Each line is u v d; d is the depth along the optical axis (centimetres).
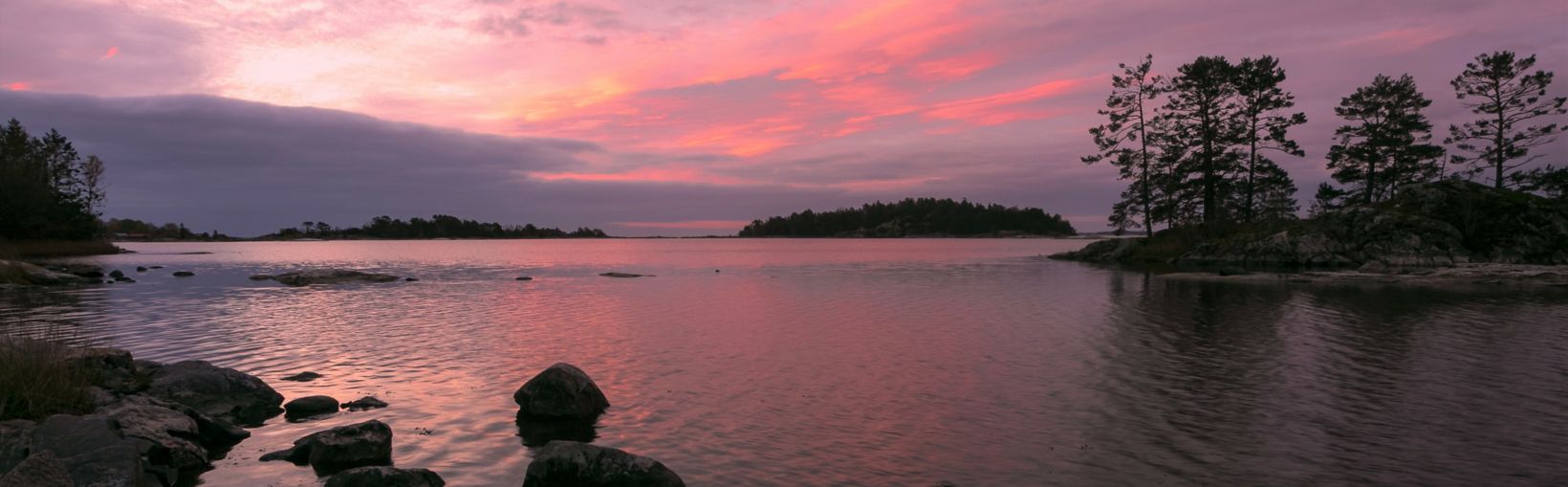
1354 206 6284
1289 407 1312
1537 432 1147
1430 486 926
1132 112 7706
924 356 1841
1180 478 960
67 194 10350
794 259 9219
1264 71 7050
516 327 2386
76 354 1380
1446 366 1658
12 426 996
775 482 953
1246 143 7181
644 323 2491
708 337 2173
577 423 1226
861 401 1375
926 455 1059
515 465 1017
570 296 3603
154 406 1144
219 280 4594
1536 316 2528
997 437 1145
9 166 9500
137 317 2639
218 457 1045
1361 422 1211
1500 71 6981
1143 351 1894
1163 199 7731
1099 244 8056
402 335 2203
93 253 10238
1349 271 5184
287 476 966
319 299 3350
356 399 1388
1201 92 7356
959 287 4097
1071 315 2697
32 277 4106
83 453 855
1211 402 1352
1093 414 1275
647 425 1216
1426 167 7444
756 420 1245
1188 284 4109
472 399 1384
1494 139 7150
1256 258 6175
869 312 2839
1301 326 2327
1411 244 5653
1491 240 5612
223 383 1347
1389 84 7525
